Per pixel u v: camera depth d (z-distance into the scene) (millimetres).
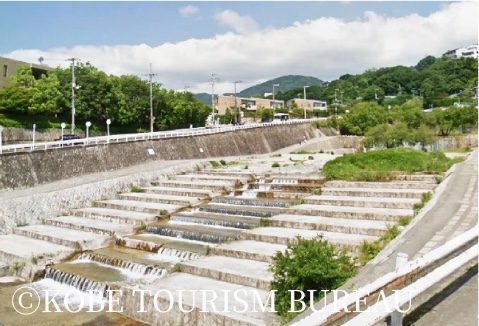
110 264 21031
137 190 34906
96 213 28562
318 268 12008
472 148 55938
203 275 17234
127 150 41469
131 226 25797
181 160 45594
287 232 21312
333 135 82875
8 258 21609
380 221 21625
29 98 51031
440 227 16156
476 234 9344
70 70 57375
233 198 31172
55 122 55531
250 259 18547
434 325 7230
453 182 24469
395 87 148625
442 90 131625
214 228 24906
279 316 12555
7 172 30422
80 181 33312
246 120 104438
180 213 28547
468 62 140250
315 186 31281
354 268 13242
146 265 19453
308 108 134875
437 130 72812
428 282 7188
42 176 32812
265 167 42906
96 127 59594
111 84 59312
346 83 163875
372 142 61719
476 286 8766
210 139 53719
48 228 26609
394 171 32312
